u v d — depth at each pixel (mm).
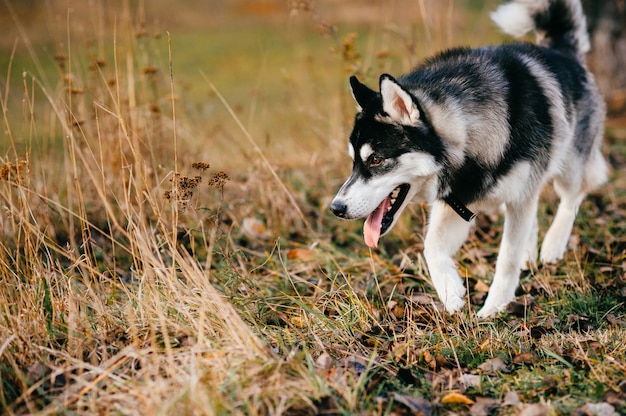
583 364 2883
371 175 3504
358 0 17719
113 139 4879
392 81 3295
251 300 3502
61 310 3215
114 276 3500
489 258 4461
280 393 2557
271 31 16609
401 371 2863
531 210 3783
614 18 7723
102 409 2555
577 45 4676
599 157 4809
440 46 6082
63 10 15547
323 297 3629
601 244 4582
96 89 5117
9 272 3387
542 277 3986
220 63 13508
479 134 3533
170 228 4492
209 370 2643
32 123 4012
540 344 3148
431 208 4082
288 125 7785
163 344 3000
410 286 4000
